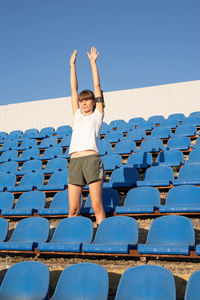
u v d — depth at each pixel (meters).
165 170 5.32
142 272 2.56
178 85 11.86
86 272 2.73
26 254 3.70
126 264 3.17
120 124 10.23
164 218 3.42
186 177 5.09
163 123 9.34
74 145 3.34
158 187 4.90
